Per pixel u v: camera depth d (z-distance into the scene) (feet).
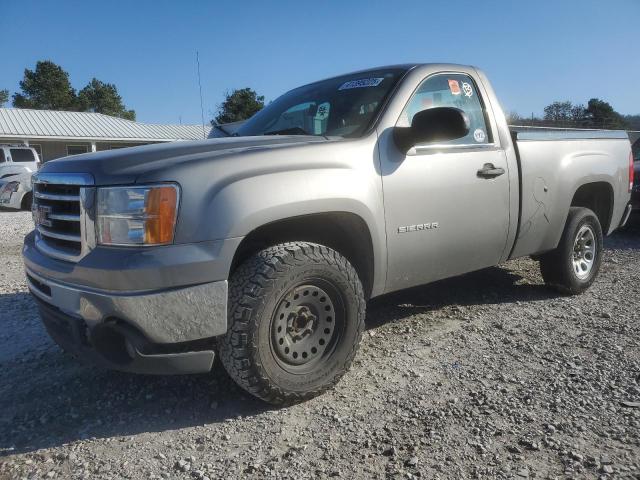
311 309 10.37
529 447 8.83
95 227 9.23
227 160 9.59
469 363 12.07
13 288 19.84
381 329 14.25
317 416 10.00
